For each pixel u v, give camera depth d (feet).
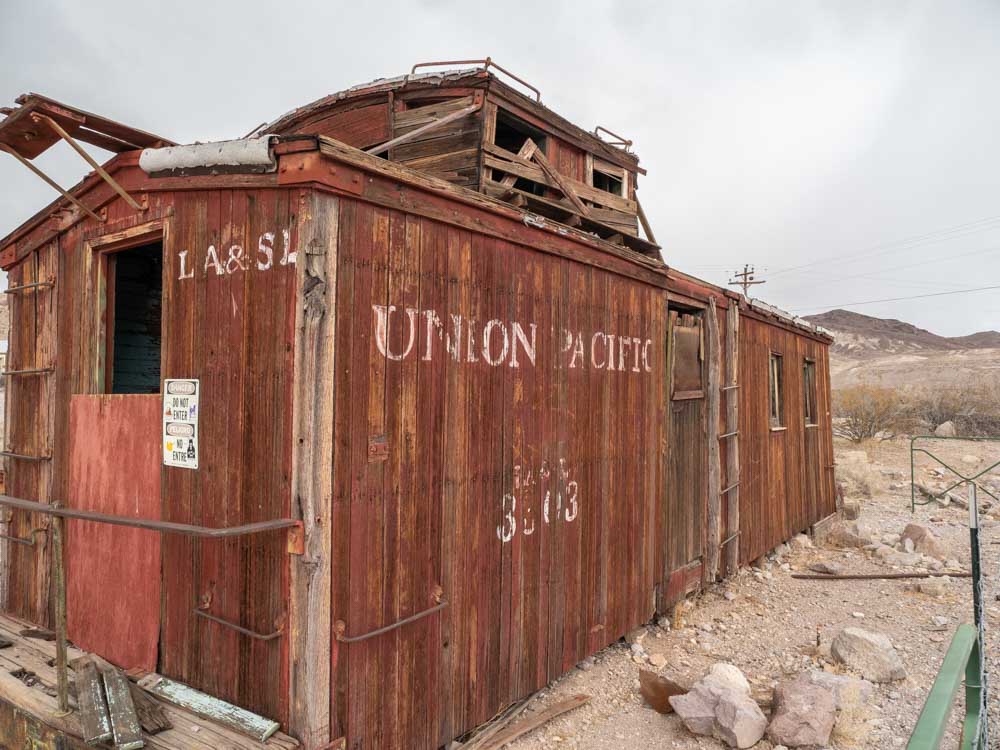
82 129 11.52
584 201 18.79
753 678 16.85
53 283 15.10
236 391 10.94
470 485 12.94
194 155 11.07
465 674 12.75
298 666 9.94
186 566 11.62
